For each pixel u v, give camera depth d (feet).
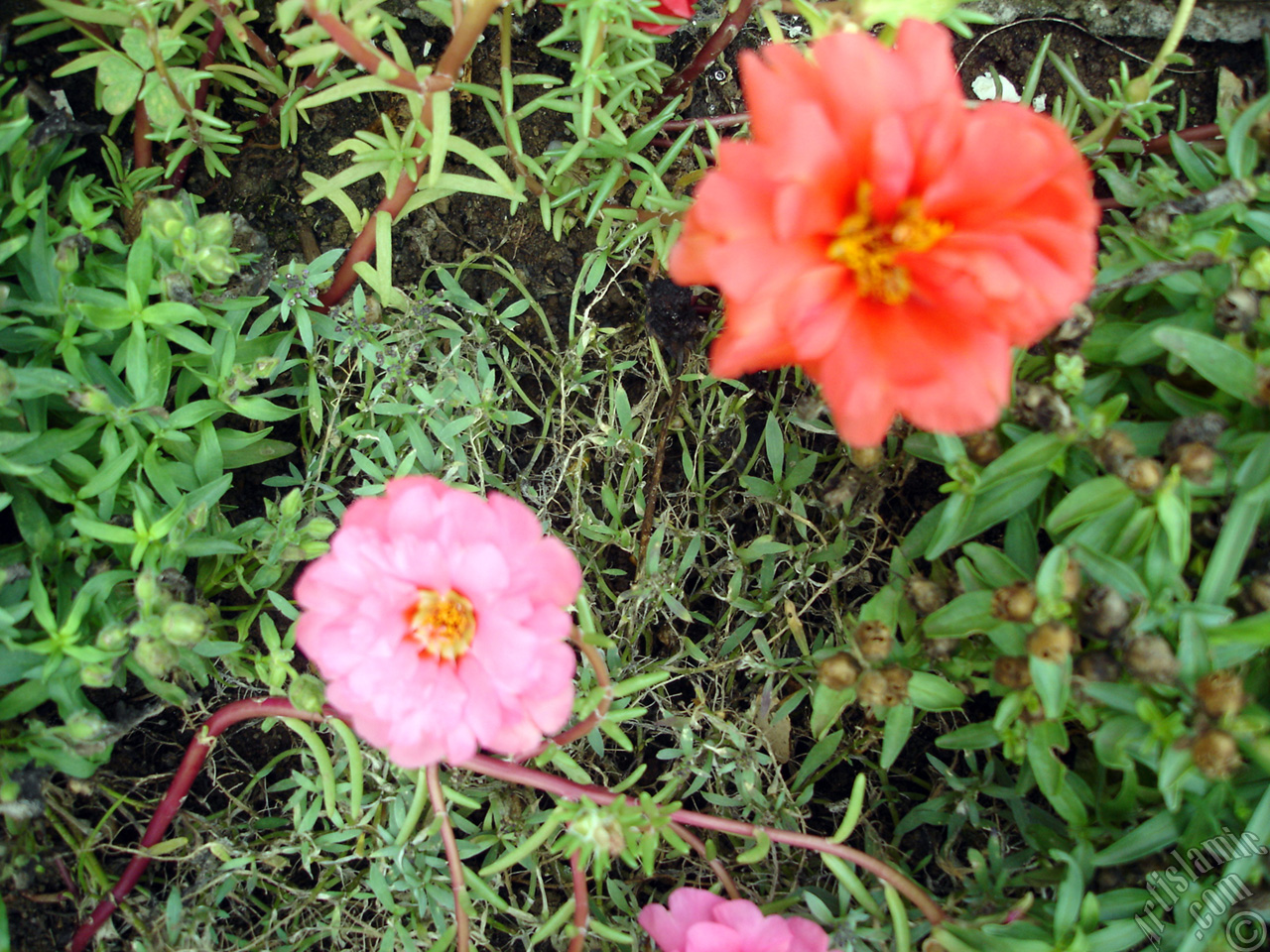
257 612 0.70
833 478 0.73
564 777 0.70
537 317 0.80
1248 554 0.62
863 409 0.48
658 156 0.79
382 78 0.61
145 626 0.57
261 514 0.76
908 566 0.68
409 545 0.50
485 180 0.71
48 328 0.63
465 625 0.53
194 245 0.61
